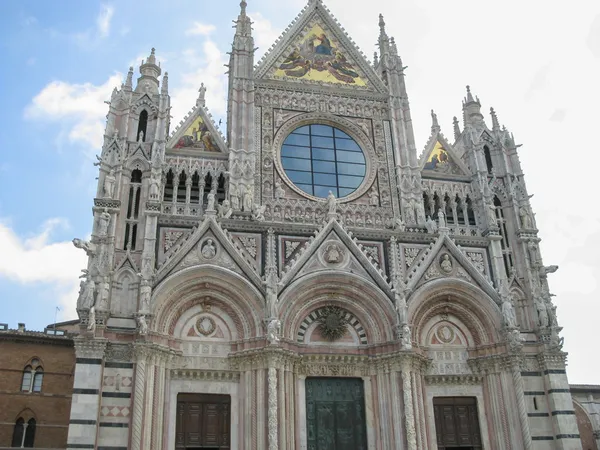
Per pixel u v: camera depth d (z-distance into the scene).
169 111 42.34
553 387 38.22
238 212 39.66
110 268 35.88
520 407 37.03
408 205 43.00
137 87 43.81
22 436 45.03
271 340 34.97
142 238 37.56
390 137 46.06
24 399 45.72
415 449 34.53
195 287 36.78
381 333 37.91
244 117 43.53
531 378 38.88
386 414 36.06
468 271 40.50
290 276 37.62
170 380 34.88
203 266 36.50
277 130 44.22
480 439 37.88
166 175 41.00
